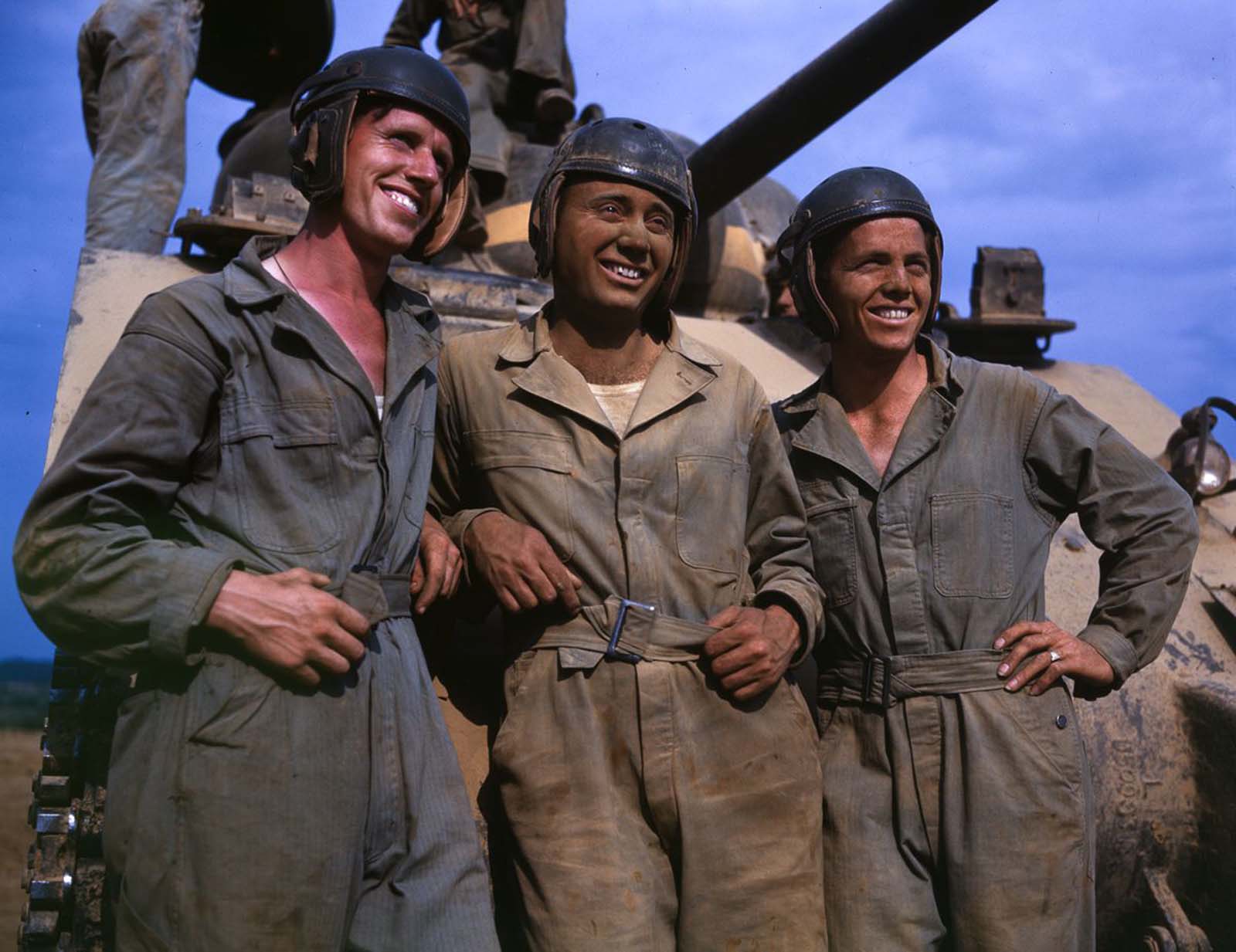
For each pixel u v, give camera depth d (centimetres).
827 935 290
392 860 246
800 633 294
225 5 746
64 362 369
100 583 228
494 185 613
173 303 248
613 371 304
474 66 638
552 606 288
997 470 322
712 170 570
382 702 247
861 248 323
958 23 466
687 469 292
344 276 271
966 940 295
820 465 330
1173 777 387
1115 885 383
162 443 239
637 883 267
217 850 225
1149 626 318
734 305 696
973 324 575
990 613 312
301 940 228
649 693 278
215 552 234
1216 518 470
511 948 294
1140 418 555
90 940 275
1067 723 311
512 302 448
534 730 280
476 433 299
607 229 288
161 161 628
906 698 310
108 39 620
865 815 306
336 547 247
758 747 282
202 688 231
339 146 264
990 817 296
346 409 254
